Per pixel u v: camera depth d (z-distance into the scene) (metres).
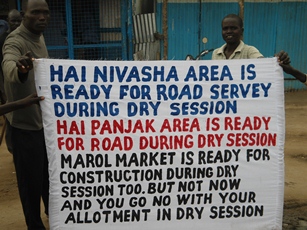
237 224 3.02
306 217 3.86
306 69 10.77
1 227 3.70
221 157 2.95
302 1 10.34
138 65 2.82
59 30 9.25
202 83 2.88
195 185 2.95
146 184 2.91
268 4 10.22
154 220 2.95
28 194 3.21
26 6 3.06
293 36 10.52
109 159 2.87
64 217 2.88
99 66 2.79
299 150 6.01
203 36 10.16
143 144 2.88
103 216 2.91
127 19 9.34
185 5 9.94
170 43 10.07
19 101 2.71
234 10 10.12
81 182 2.86
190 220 2.97
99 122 2.83
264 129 2.95
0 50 6.17
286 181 4.77
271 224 3.04
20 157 3.14
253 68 2.90
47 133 2.80
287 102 9.68
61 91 2.78
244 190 2.99
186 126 2.90
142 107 2.86
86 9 9.24
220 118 2.92
